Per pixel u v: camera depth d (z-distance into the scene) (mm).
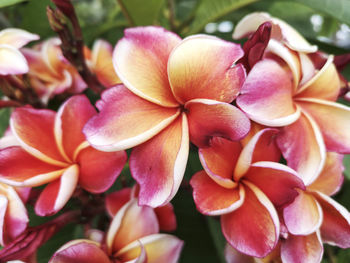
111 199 167
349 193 223
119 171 147
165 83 146
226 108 130
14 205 154
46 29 244
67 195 145
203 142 139
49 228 167
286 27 172
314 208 157
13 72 165
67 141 155
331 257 215
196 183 147
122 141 135
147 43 148
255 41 152
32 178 144
